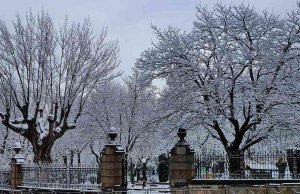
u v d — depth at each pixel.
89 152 55.09
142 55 32.47
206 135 34.91
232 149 29.52
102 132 49.22
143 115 45.03
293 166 24.92
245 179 23.88
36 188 27.53
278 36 31.16
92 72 36.50
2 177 31.69
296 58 30.02
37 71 34.78
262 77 31.17
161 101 31.94
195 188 21.62
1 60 34.31
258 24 31.23
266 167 25.53
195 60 31.33
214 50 30.75
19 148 30.70
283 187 21.34
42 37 35.09
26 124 34.53
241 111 30.75
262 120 28.97
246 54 29.89
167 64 31.88
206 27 31.81
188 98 30.64
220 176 24.92
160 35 32.50
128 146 47.00
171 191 22.48
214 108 29.44
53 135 34.44
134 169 52.47
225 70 30.52
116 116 49.41
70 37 36.06
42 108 35.81
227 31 31.59
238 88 29.64
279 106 29.41
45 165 28.19
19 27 34.75
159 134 32.34
